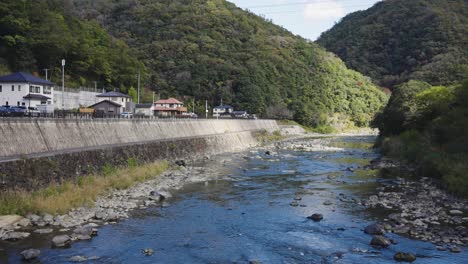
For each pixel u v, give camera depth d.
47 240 18.39
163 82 110.19
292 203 27.55
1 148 24.55
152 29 143.62
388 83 165.00
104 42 95.56
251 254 18.06
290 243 19.56
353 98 147.25
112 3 168.12
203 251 18.33
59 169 26.52
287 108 122.00
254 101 113.25
